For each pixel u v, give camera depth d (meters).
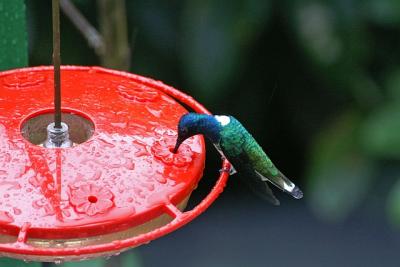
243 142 6.54
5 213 5.68
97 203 5.80
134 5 10.95
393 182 13.98
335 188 10.95
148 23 10.99
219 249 14.07
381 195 14.16
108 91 6.91
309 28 10.51
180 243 14.20
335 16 10.48
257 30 10.66
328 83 11.47
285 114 12.73
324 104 12.07
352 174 10.94
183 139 6.32
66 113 6.62
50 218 5.68
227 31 10.31
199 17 10.30
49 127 6.32
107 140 6.34
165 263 13.84
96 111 6.63
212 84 10.46
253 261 13.86
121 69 8.50
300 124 12.33
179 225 5.76
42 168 6.00
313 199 11.63
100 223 5.70
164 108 6.78
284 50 11.68
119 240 5.66
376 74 11.51
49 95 6.77
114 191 5.92
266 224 14.42
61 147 6.24
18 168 5.98
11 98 6.70
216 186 6.31
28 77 6.96
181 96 7.00
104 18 8.39
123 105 6.75
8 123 6.39
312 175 11.08
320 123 12.16
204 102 11.63
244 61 11.16
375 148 10.32
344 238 14.25
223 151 6.54
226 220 14.49
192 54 10.37
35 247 5.59
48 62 10.48
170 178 6.11
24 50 7.59
